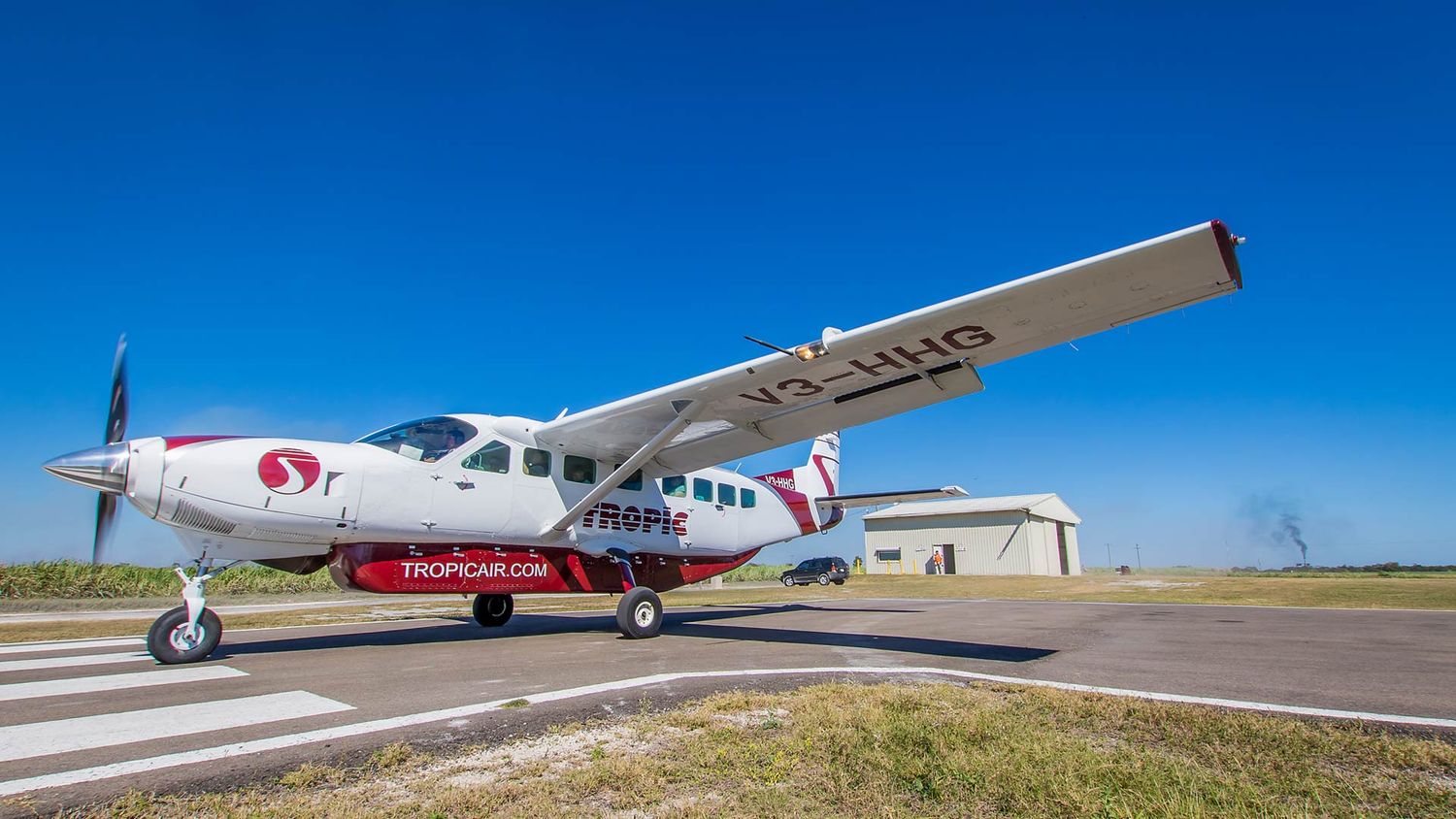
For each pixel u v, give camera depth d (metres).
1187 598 18.12
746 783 3.32
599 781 3.30
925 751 3.70
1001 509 41.09
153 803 3.08
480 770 3.52
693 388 8.62
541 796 3.16
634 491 11.06
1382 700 5.26
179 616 6.98
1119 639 9.13
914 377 8.34
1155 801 3.04
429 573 8.97
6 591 20.55
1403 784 3.33
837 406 9.14
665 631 10.57
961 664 6.96
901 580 35.69
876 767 3.48
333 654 7.70
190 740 4.02
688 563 12.02
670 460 10.89
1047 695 5.06
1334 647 8.28
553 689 5.53
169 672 6.38
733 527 12.65
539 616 13.78
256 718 4.54
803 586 34.34
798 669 6.61
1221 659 7.31
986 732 4.02
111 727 4.31
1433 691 5.57
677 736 4.12
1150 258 5.91
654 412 9.26
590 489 10.45
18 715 4.62
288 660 7.21
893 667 6.75
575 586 10.30
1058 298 6.56
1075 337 7.26
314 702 5.05
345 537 8.30
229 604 19.19
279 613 14.40
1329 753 3.80
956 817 2.94
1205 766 3.59
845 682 5.71
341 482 8.10
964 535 42.03
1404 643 8.65
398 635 9.98
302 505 7.84
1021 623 11.68
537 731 4.24
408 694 5.33
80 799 3.13
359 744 3.95
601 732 4.23
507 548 9.63
